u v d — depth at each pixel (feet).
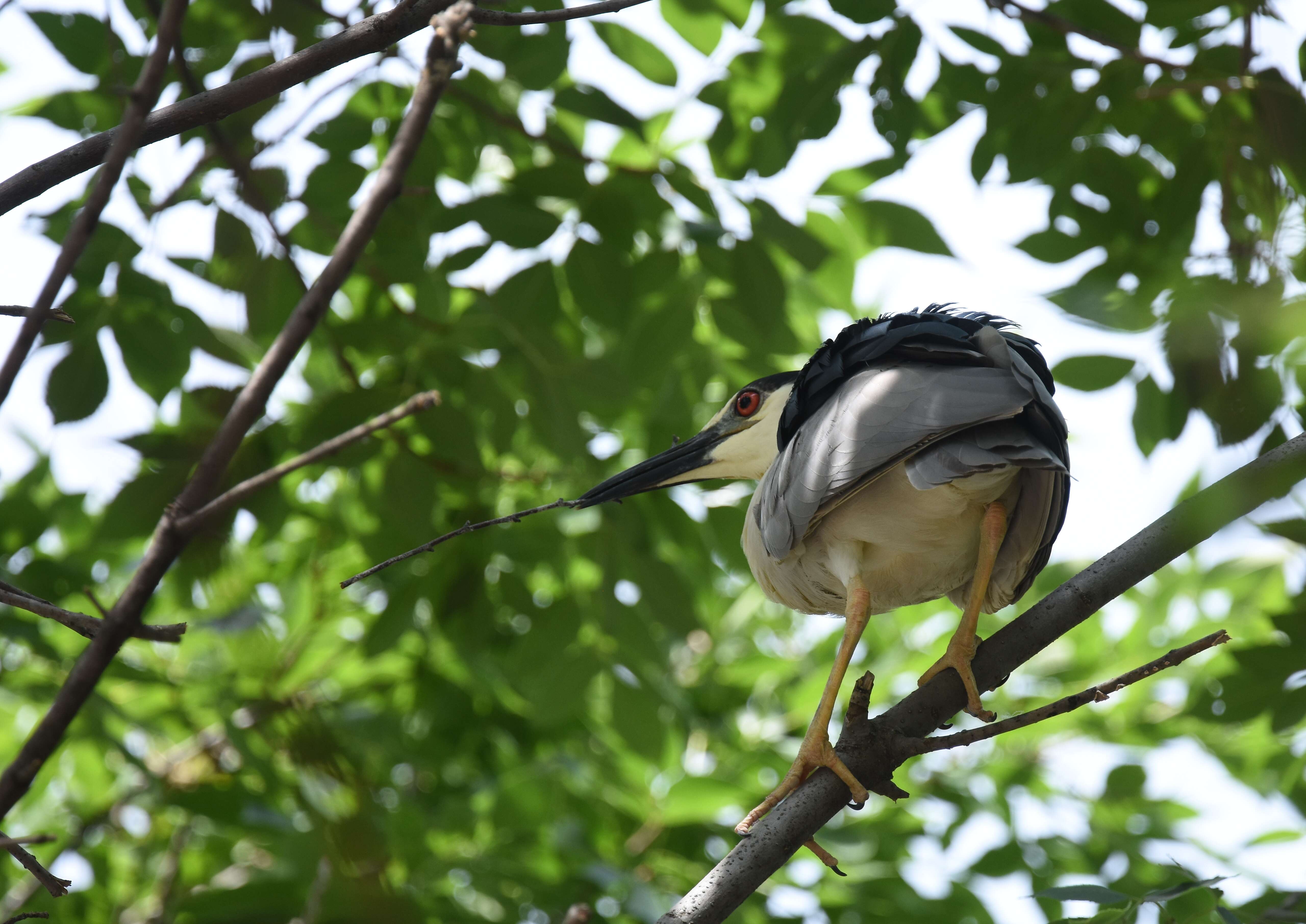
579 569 36.04
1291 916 18.62
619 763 36.60
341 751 28.35
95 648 17.47
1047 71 28.55
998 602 22.76
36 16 27.02
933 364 19.36
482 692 39.47
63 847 36.55
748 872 16.38
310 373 36.40
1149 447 27.04
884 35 27.45
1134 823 39.32
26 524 33.86
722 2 28.12
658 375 31.78
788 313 34.65
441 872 32.78
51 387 27.73
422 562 33.47
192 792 31.58
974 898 36.86
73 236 12.92
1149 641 39.01
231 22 26.32
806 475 19.44
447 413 30.27
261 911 30.45
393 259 29.96
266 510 30.32
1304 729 32.76
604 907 33.71
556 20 17.42
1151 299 24.06
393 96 29.66
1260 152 25.31
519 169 29.81
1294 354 21.77
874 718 18.15
